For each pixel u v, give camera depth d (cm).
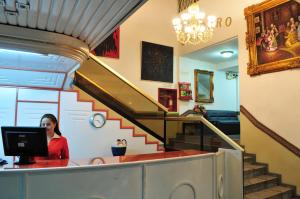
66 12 230
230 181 419
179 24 636
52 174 205
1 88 428
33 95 446
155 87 823
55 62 321
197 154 315
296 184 539
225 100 966
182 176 283
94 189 221
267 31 607
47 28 269
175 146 617
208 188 321
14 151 235
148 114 584
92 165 222
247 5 668
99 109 499
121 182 235
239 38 684
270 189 533
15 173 195
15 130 235
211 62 945
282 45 575
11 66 337
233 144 445
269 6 604
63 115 465
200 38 666
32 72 364
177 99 862
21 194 196
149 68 813
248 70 648
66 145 318
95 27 266
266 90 610
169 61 858
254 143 630
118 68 761
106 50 743
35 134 236
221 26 737
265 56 610
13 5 215
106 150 499
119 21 251
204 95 912
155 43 834
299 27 544
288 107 563
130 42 789
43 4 214
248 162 608
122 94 541
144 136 550
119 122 520
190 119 564
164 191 264
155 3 846
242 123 662
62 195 208
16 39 263
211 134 509
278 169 575
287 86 566
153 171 256
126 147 511
